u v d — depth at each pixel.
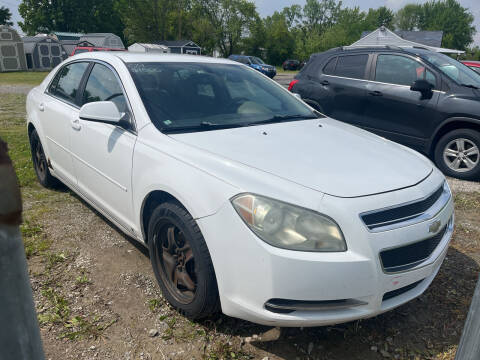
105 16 73.50
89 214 3.98
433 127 5.71
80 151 3.42
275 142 2.66
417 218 2.15
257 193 2.05
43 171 4.56
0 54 36.53
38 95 4.40
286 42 73.94
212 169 2.26
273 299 1.98
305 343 2.34
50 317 2.46
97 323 2.44
